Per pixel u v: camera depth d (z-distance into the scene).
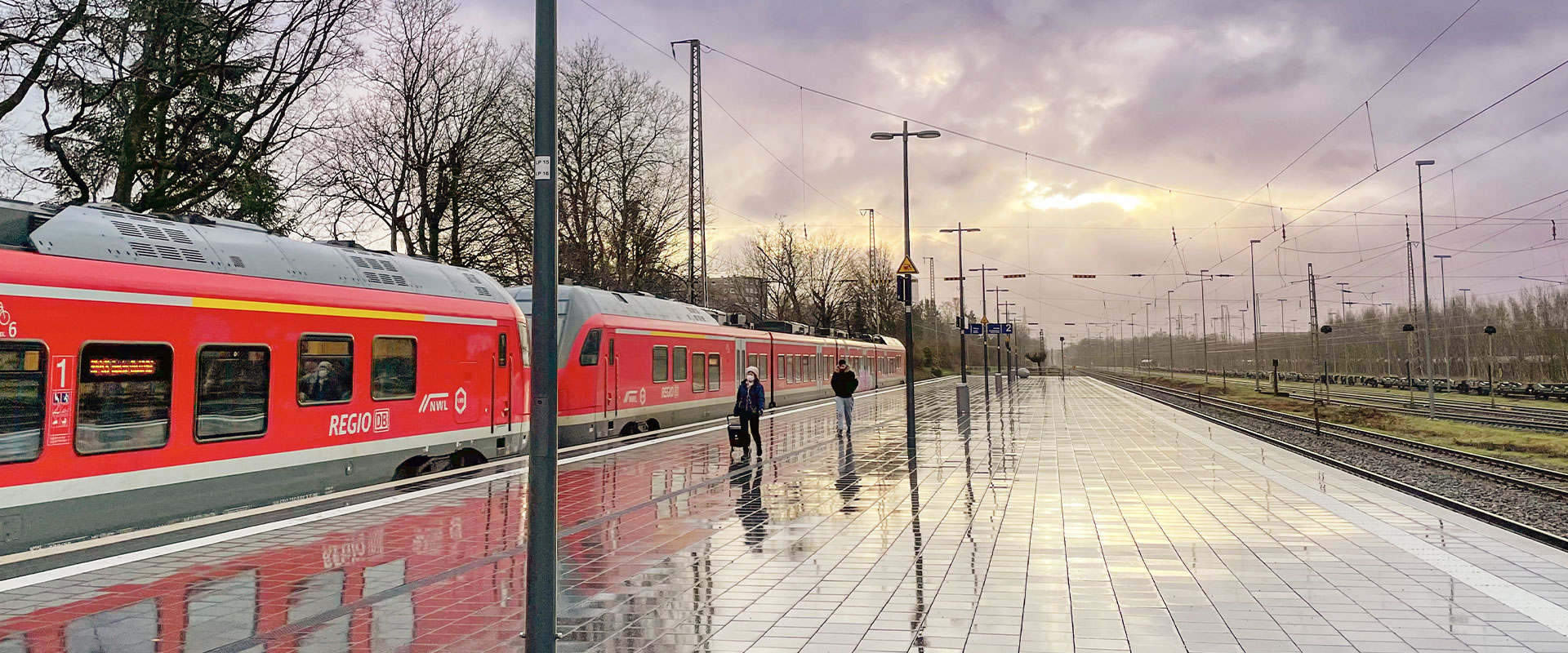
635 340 25.42
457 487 15.05
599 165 42.09
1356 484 16.33
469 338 17.28
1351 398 58.28
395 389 15.49
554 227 6.40
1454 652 6.86
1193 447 23.42
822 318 83.38
